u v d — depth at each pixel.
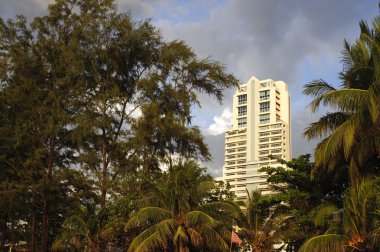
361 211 20.72
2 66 38.16
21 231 45.69
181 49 37.41
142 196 31.12
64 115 35.97
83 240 33.81
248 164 155.88
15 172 37.81
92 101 36.44
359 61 23.31
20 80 37.94
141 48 37.81
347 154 21.00
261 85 169.12
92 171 35.53
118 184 33.78
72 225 34.00
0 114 38.12
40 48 37.81
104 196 35.28
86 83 37.16
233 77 38.19
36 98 37.59
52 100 37.03
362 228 20.64
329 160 23.48
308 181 30.42
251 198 37.22
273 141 160.25
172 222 28.59
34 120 37.25
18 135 36.22
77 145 37.16
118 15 37.50
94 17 37.19
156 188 30.94
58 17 38.28
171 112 36.84
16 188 35.22
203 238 29.31
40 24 38.16
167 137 37.12
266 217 35.19
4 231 45.16
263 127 163.12
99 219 33.69
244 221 35.94
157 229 28.02
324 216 24.52
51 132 36.38
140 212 28.75
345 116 23.80
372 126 21.23
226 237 30.30
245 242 36.00
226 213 30.86
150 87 36.03
